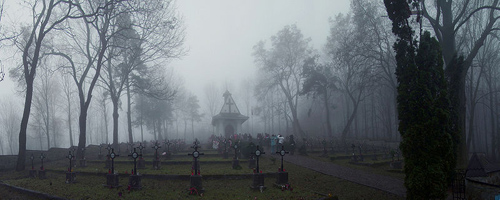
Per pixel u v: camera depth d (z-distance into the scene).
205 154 25.75
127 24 28.52
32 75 22.53
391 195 12.98
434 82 11.48
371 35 32.06
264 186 12.66
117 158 24.81
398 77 12.02
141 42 31.72
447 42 20.70
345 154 28.41
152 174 15.73
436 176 10.26
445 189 10.44
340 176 16.97
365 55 33.00
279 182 13.20
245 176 15.39
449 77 15.23
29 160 23.45
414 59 11.58
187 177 15.06
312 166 20.28
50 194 12.12
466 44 29.14
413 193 10.76
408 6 12.27
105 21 27.08
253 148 22.94
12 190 14.16
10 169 21.95
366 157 27.33
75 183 14.76
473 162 13.99
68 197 11.52
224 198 11.19
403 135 11.23
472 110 29.91
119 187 13.30
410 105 10.97
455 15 24.72
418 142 10.62
